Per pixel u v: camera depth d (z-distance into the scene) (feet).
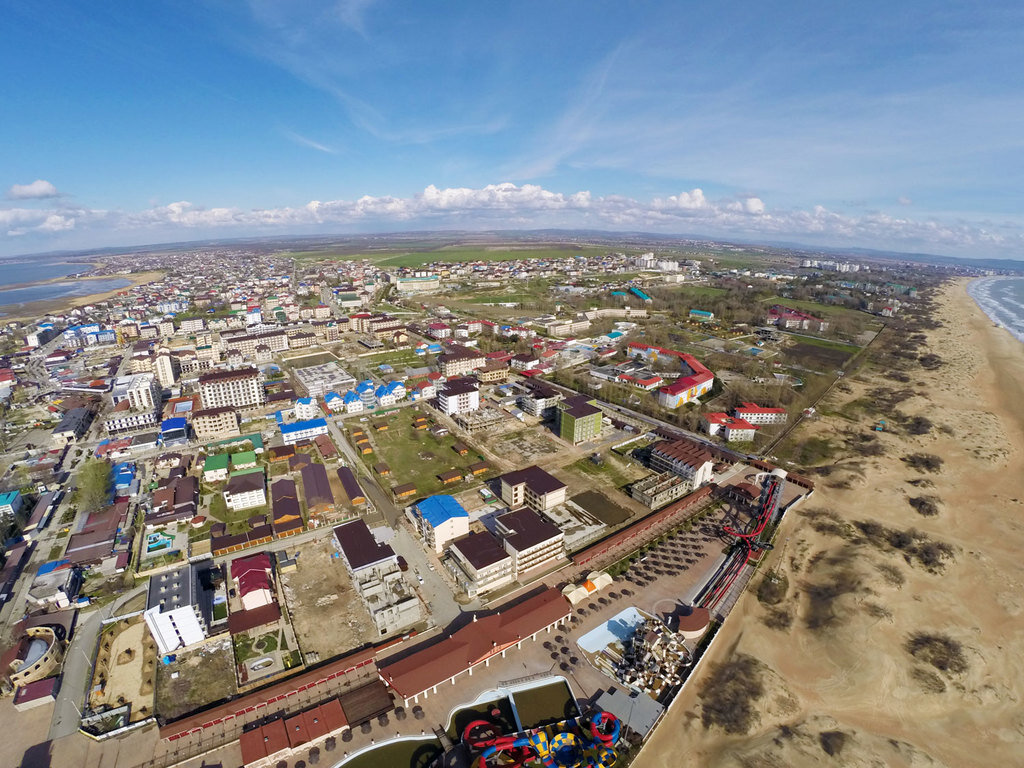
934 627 350.23
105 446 603.67
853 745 271.49
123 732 281.33
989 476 556.92
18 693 299.17
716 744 275.39
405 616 351.67
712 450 612.29
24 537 453.17
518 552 390.42
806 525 470.39
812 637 347.77
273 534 447.01
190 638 335.26
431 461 583.17
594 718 279.08
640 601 378.32
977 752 273.33
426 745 274.57
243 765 261.85
